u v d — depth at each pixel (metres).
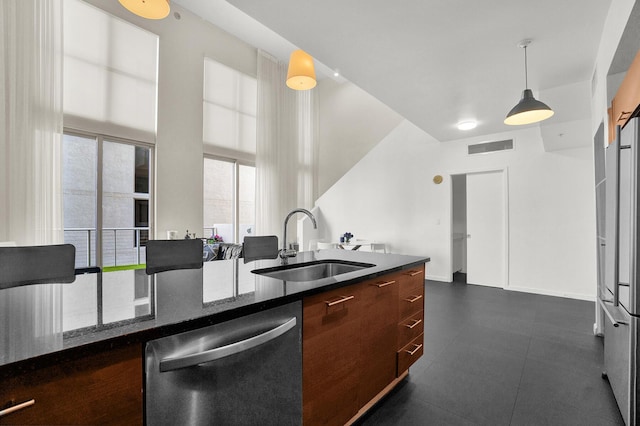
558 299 4.39
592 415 1.77
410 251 6.12
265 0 2.11
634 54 2.06
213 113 6.02
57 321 0.86
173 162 5.25
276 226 6.96
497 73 3.07
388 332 1.87
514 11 2.19
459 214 6.68
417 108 3.99
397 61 2.87
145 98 4.96
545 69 2.97
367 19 2.30
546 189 4.70
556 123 3.78
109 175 4.75
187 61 5.47
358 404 1.62
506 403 1.89
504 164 5.06
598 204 2.86
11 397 0.61
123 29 4.71
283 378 1.21
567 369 2.31
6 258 1.44
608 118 2.35
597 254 2.95
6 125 3.60
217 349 0.94
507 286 5.01
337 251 2.72
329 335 1.42
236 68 6.36
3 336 0.75
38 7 3.82
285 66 7.32
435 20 2.30
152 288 1.28
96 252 4.57
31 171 3.76
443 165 5.73
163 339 0.86
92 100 4.42
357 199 6.89
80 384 0.70
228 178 6.45
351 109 7.75
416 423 1.70
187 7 5.43
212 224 6.28
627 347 1.61
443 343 2.81
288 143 7.34
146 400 0.83
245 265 1.90
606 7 2.13
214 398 1.00
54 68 3.94
